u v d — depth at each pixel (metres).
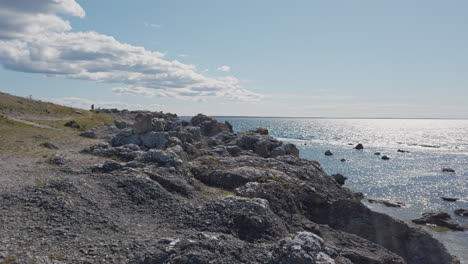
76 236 15.40
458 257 32.22
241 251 14.92
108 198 20.05
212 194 23.92
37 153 33.16
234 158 33.03
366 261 19.52
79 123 62.38
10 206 17.53
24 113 64.19
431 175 69.50
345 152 104.50
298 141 141.38
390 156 96.31
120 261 13.68
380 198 52.88
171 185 23.36
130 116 100.94
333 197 29.11
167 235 16.33
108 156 33.75
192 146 37.47
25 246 14.03
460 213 45.50
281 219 20.89
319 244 15.64
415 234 27.94
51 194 19.02
